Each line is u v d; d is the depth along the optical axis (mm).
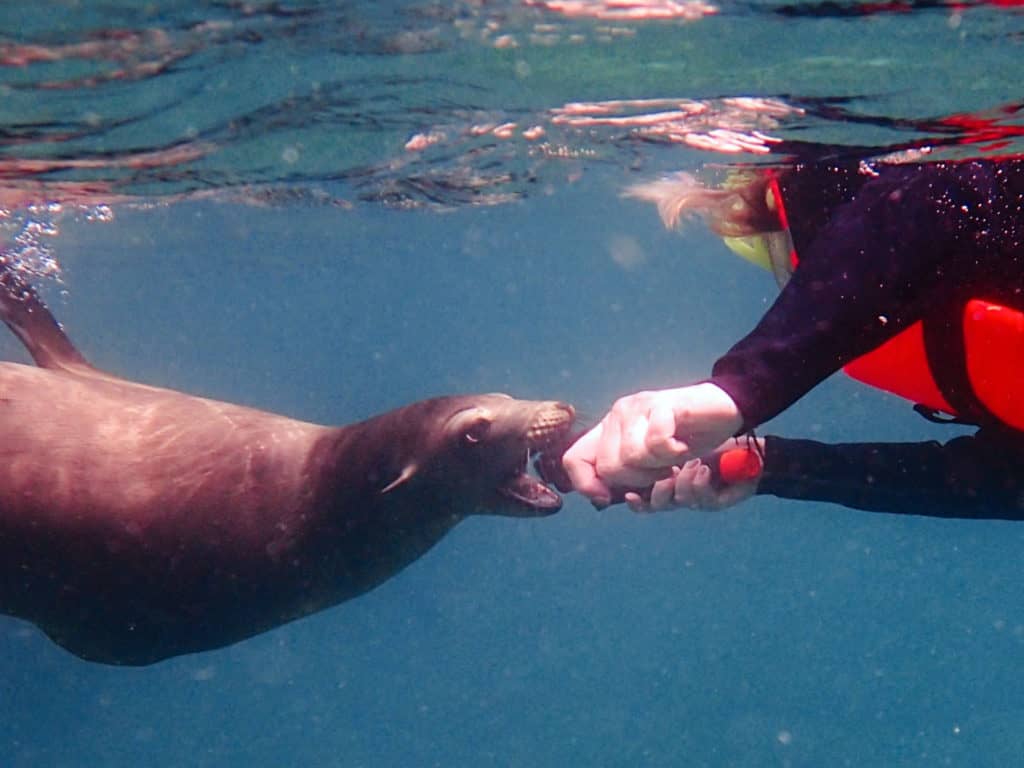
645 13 1196
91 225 2932
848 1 1158
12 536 1419
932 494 1106
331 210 2953
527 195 2600
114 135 1527
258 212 3109
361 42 1255
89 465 1441
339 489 1535
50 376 1521
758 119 1474
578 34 1242
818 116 1433
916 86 1320
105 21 1161
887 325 866
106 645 1517
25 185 1854
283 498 1517
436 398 1593
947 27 1196
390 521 1564
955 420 1108
